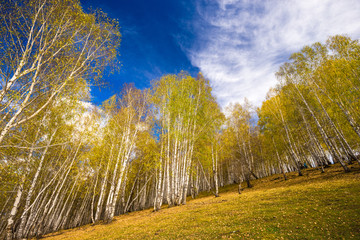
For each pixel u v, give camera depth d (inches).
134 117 944.9
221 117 1107.9
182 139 981.2
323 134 942.4
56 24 404.8
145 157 1268.5
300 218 329.4
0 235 948.0
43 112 581.6
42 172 868.0
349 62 747.4
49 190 968.3
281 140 1342.3
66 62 424.8
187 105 991.0
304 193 518.3
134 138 902.4
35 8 373.4
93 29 460.8
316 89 907.4
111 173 1123.3
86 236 555.2
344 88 770.8
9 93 323.9
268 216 375.9
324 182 634.8
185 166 975.6
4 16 345.7
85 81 459.5
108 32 482.0
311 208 371.6
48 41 393.4
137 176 1504.7
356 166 763.4
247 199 633.0
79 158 907.4
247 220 376.2
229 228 346.6
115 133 968.3
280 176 1203.2
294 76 967.6
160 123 995.9
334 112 983.6
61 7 412.8
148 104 977.5
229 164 1984.5
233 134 1393.9
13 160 402.0
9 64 339.3
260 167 1943.9
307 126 1111.6
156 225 499.8
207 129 1054.4
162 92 1004.6
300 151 1551.4
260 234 288.7
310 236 253.4
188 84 1031.0
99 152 1015.6
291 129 1182.9
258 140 1592.0
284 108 1190.3
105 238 463.5
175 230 406.3
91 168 1093.1
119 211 1590.8
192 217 512.1
